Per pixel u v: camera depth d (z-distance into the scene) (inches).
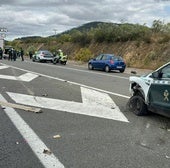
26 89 517.7
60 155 217.2
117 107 387.9
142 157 216.5
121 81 724.7
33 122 303.3
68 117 328.2
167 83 297.1
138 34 1739.7
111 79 773.3
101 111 361.7
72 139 253.0
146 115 344.2
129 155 219.8
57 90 521.7
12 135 259.9
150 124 308.5
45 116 329.7
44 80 673.0
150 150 231.6
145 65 1408.7
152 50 1504.7
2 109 356.2
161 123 313.6
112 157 215.0
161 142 252.1
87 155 217.9
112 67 1085.8
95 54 1962.4
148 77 335.0
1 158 209.6
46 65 1301.7
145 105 338.6
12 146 233.1
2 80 631.8
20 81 629.6
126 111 365.7
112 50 1833.2
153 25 1718.8
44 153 219.9
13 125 290.5
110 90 548.4
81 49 2098.9
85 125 297.6
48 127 287.1
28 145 236.4
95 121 314.3
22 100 414.9
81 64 1569.9
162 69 313.4
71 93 492.4
